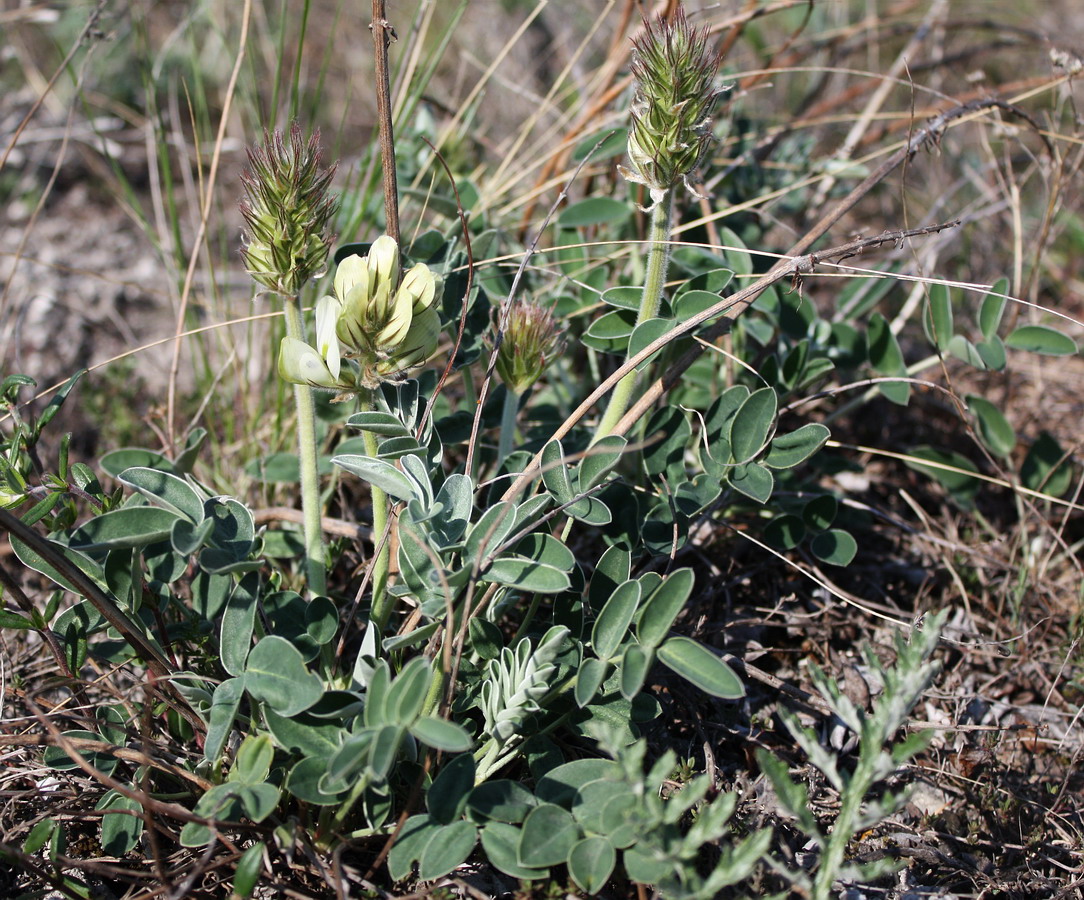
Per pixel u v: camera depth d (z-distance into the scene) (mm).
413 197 2910
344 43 5359
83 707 2062
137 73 4840
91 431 3459
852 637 2668
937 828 2236
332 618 1995
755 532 2742
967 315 3809
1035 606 2816
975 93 3670
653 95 1920
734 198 3357
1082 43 4824
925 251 3584
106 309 3914
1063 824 2270
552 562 1825
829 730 2416
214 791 1749
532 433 2668
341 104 5062
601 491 2285
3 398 2006
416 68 3209
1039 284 4133
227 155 4633
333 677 2119
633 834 1657
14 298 3840
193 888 1850
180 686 1882
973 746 2430
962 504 2990
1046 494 3023
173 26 5172
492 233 2670
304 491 2146
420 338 1809
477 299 2512
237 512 1896
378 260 1770
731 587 2656
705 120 1963
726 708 2391
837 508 2564
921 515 2920
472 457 2119
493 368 2180
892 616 2689
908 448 3326
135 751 1913
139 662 2111
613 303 2404
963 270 3967
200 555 1761
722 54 3154
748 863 1552
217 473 3062
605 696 1989
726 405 2334
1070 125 4148
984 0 5559
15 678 2332
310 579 2203
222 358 3410
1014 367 3684
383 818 1809
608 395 2830
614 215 2855
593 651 1895
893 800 1638
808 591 2742
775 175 3492
